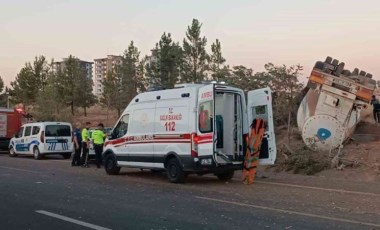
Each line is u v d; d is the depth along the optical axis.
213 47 36.06
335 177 15.23
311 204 10.30
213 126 13.34
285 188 12.97
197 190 12.63
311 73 19.33
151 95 15.38
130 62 44.56
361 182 14.09
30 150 25.45
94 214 9.15
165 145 14.48
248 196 11.49
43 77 56.38
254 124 14.09
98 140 19.67
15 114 30.59
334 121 17.83
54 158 25.88
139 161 15.52
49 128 24.92
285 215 9.00
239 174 16.83
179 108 14.16
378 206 10.06
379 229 7.83
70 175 16.55
